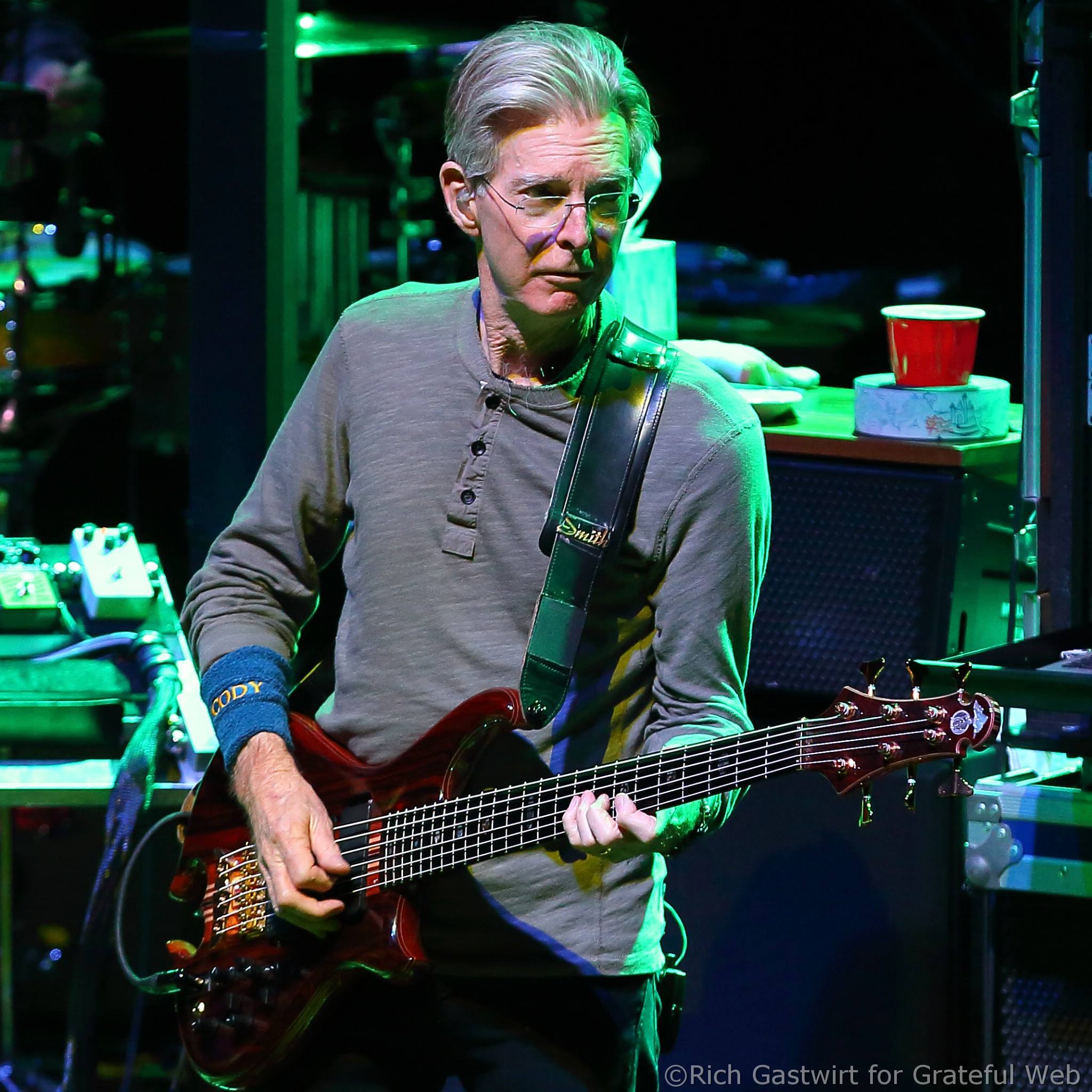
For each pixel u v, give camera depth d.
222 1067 6.61
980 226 16.69
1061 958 7.61
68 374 15.95
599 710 6.39
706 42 16.94
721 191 17.50
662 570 6.31
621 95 6.07
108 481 17.31
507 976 6.30
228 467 10.65
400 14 13.52
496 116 5.96
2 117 14.29
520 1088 6.32
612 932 6.30
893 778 8.67
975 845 7.64
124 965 7.66
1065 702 6.50
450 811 6.23
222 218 10.45
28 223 14.95
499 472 6.34
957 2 15.26
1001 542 9.27
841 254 17.33
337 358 6.76
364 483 6.55
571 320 6.21
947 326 8.73
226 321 10.53
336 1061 6.59
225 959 6.66
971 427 8.77
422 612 6.41
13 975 11.62
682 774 5.87
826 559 8.99
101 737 8.43
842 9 16.48
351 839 6.37
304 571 7.03
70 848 11.91
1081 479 7.68
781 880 8.87
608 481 6.21
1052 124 7.50
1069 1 7.34
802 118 17.03
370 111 15.65
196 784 7.92
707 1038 9.02
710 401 6.30
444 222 15.21
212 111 10.38
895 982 8.71
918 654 8.78
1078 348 7.59
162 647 8.54
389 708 6.46
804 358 16.77
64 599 9.40
